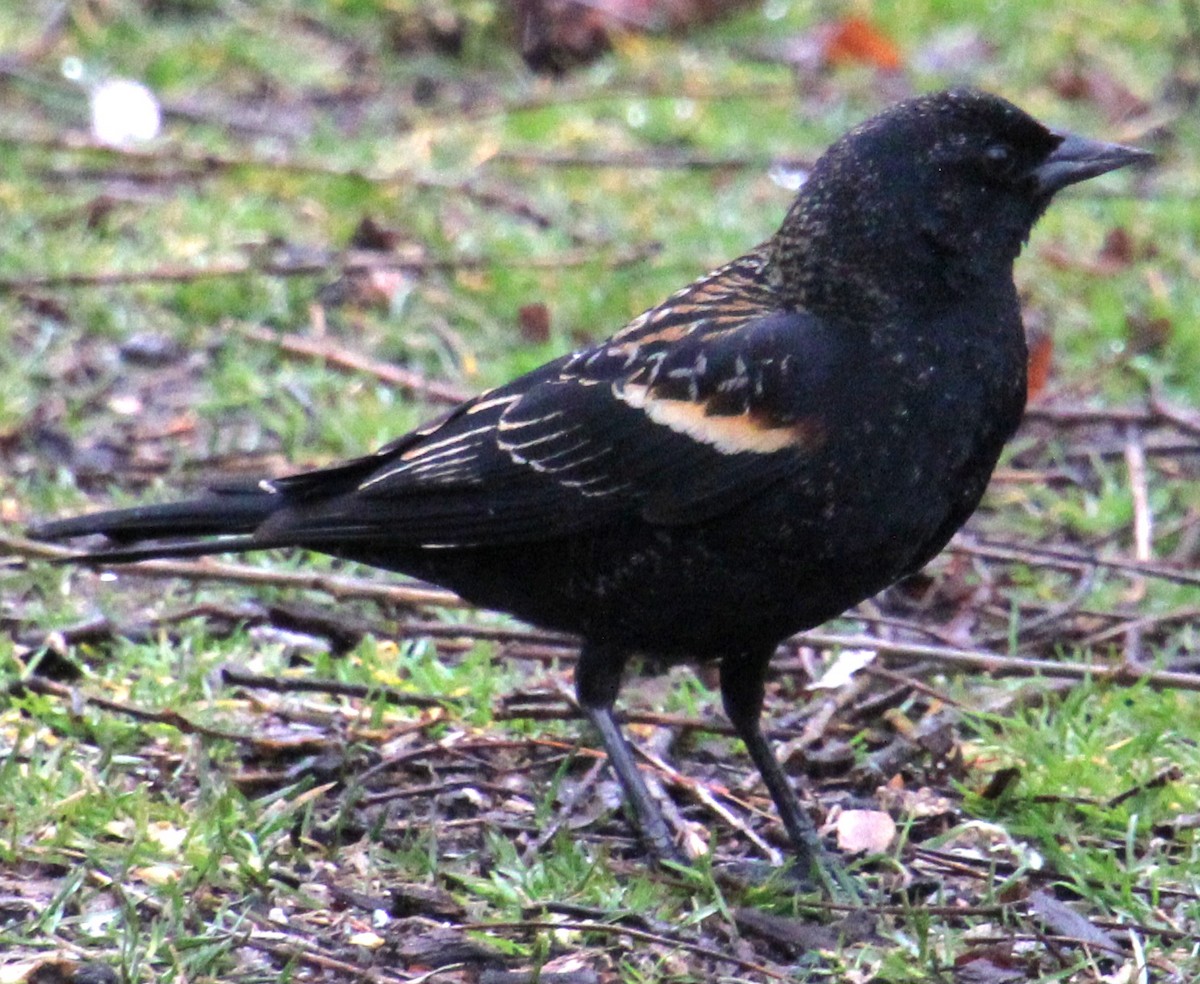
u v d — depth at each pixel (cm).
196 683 982
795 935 821
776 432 826
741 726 902
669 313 882
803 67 1861
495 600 912
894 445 827
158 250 1485
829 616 864
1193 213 1612
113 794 878
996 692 1042
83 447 1277
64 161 1614
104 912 802
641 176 1653
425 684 1016
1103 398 1402
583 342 1420
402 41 1858
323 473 915
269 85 1786
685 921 823
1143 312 1472
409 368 1399
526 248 1515
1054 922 827
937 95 863
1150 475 1326
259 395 1338
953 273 842
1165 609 1160
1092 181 1686
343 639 1070
